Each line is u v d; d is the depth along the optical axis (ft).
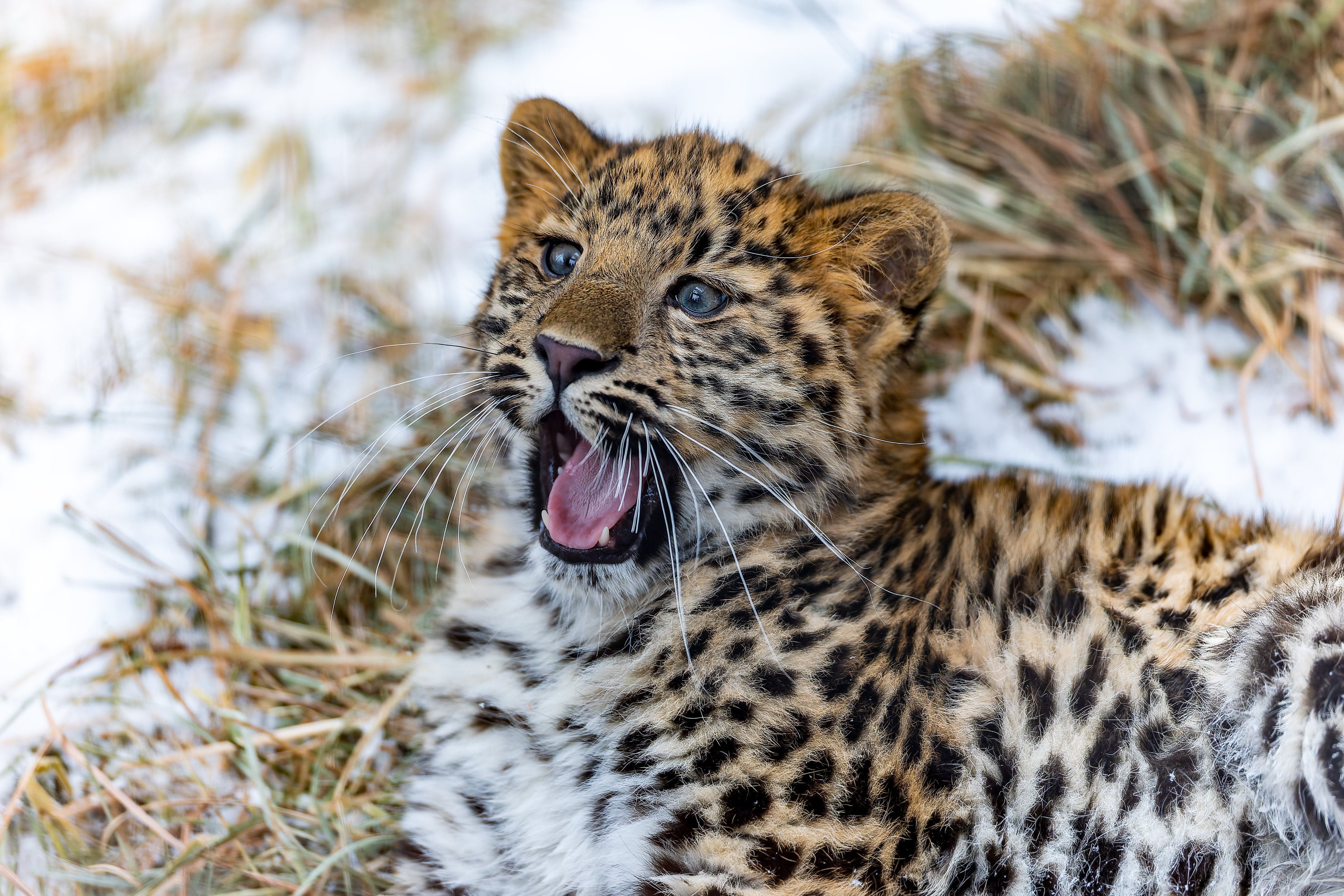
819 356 24.56
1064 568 24.62
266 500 33.96
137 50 50.44
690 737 23.36
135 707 28.84
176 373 37.55
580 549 24.88
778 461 24.61
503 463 27.61
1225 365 34.76
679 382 24.21
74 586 31.53
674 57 48.78
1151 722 23.43
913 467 26.48
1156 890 23.16
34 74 49.08
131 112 48.57
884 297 25.66
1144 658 23.72
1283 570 24.63
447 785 25.45
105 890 24.94
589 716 24.56
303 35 52.49
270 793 26.78
